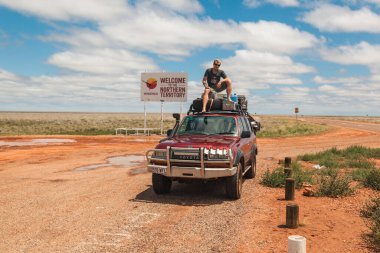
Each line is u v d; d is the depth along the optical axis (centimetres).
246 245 519
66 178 1061
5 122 6184
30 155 1628
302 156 1603
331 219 652
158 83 3183
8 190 884
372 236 557
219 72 1027
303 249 450
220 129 900
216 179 802
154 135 3144
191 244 521
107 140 2566
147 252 490
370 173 994
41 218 645
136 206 738
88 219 642
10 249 497
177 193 873
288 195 802
